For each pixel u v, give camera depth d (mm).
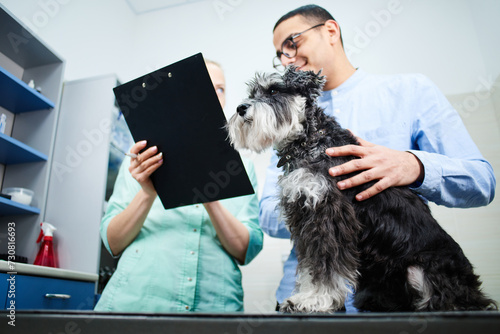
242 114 1430
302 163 1277
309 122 1351
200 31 4102
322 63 1707
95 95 2789
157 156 1291
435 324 515
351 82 1739
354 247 1130
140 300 1438
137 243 1580
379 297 1193
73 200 2541
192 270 1503
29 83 2586
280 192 1360
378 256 1158
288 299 1091
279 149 1416
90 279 2123
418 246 1128
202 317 594
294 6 3855
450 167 1216
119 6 4141
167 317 612
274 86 1492
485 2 2971
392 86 1647
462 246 2803
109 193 2727
